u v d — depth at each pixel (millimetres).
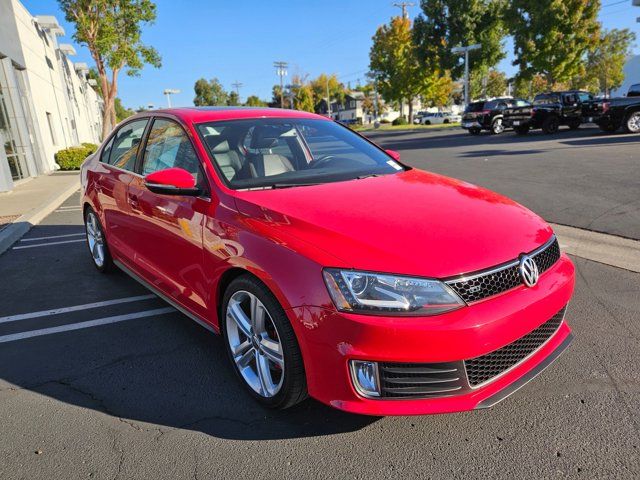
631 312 3779
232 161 3283
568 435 2443
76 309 4348
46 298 4648
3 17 14820
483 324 2209
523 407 2686
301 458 2367
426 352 2156
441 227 2516
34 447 2506
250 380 2830
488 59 40906
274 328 2568
